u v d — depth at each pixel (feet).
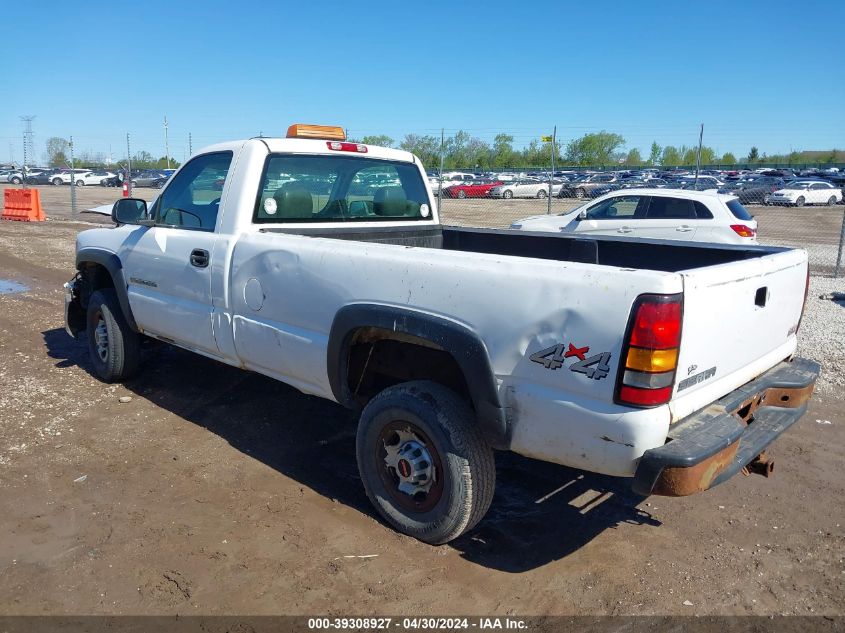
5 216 69.82
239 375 19.45
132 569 10.48
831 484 13.65
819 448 15.26
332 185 15.70
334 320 11.59
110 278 19.31
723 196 37.09
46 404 17.11
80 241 19.02
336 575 10.44
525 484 13.55
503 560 10.95
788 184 112.16
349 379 12.44
